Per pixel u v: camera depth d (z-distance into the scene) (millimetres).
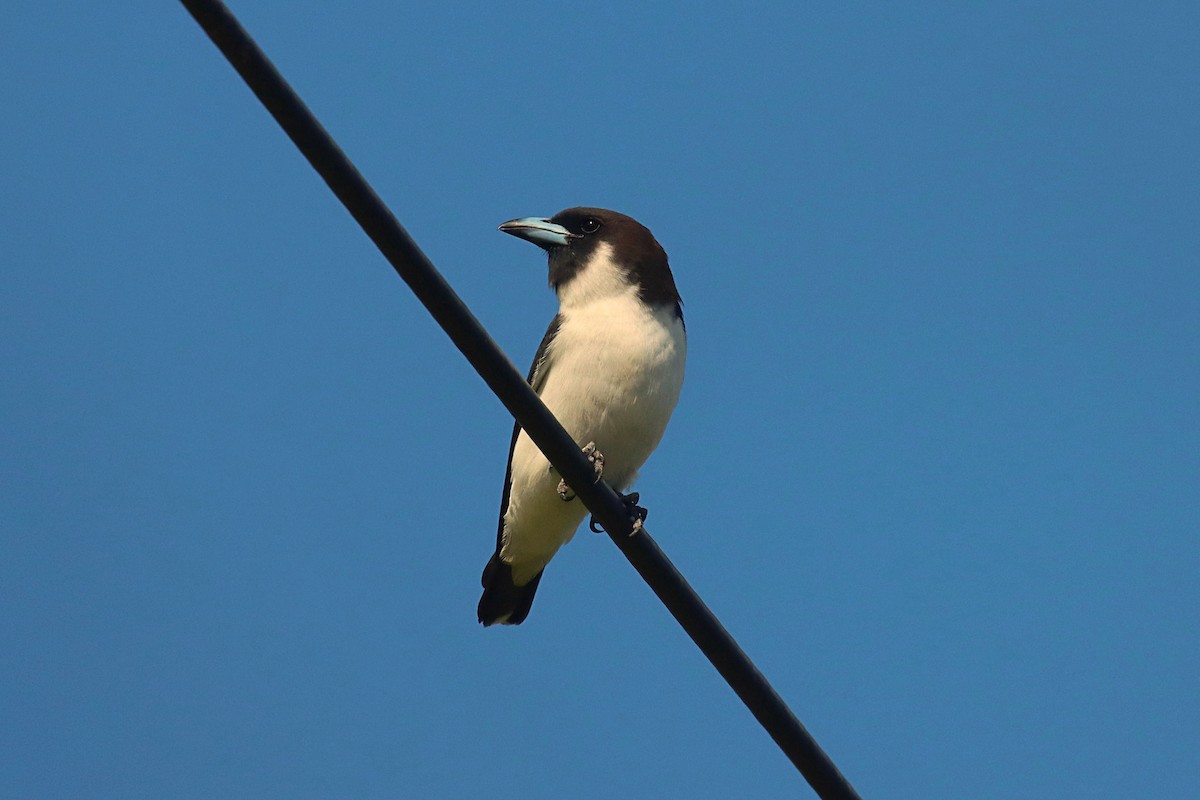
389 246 7785
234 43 6863
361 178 7535
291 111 7160
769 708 9695
